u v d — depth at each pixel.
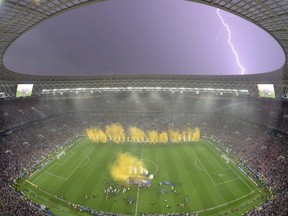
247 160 66.25
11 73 83.75
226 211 45.16
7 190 49.00
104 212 44.41
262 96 89.31
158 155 74.06
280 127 78.00
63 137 87.06
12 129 78.56
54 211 45.00
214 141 86.00
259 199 48.56
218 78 102.19
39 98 103.75
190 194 50.94
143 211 44.94
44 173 60.94
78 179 57.59
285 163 59.06
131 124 100.25
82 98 115.31
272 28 56.78
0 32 56.03
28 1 46.28
